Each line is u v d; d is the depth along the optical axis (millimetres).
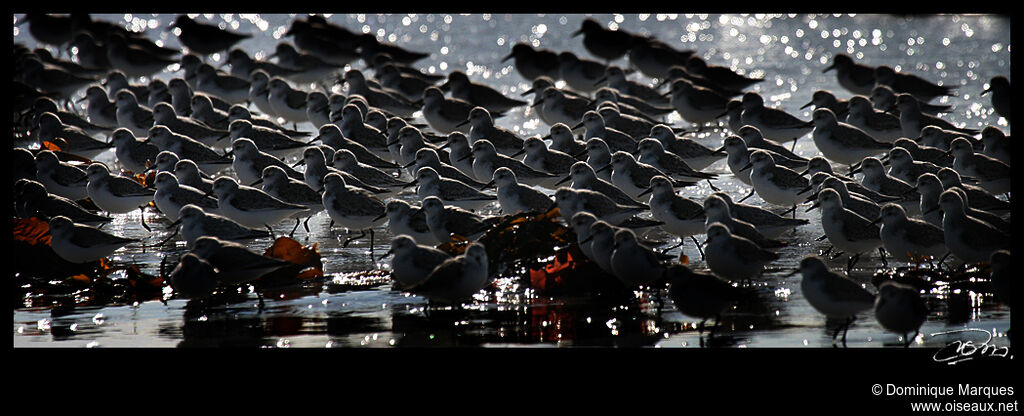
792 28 55375
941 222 17172
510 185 18281
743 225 15750
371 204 18281
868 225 16047
